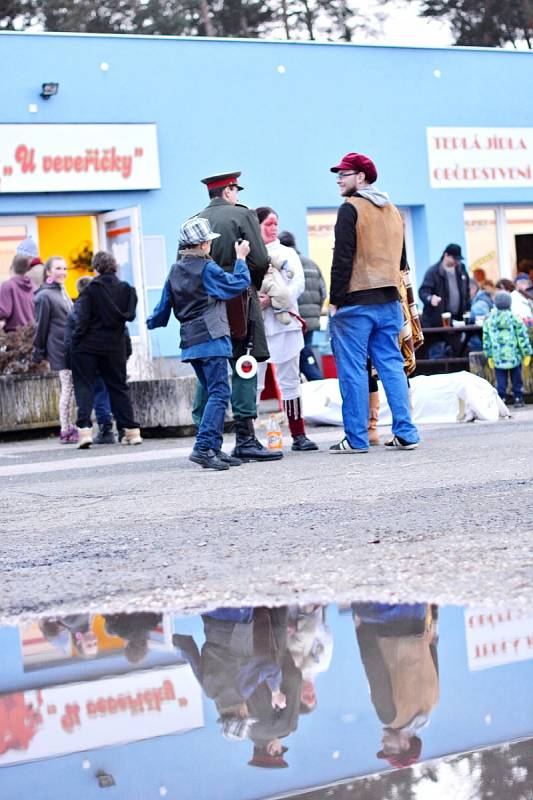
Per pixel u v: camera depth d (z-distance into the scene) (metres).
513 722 2.88
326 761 2.69
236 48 23.95
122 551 6.34
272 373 17.08
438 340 20.03
